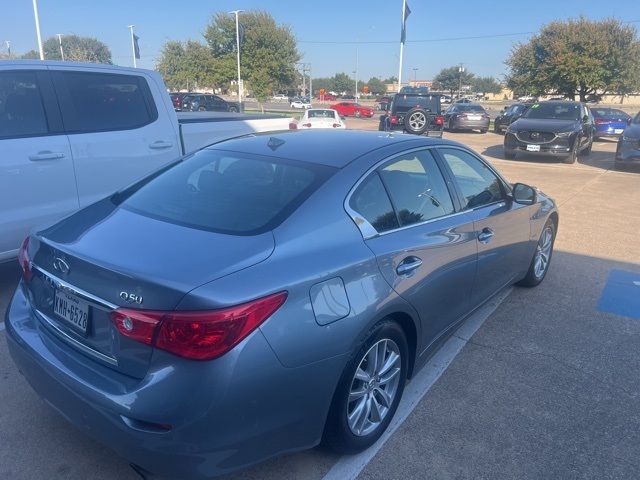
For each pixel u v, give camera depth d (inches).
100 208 123.6
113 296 92.0
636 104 3216.0
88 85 205.5
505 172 534.6
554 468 114.7
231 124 260.8
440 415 131.0
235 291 88.5
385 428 122.0
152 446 86.8
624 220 338.3
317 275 98.8
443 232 134.4
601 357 161.6
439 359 157.2
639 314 192.7
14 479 107.3
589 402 138.6
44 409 128.9
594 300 204.1
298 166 121.0
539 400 138.7
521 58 1403.8
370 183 120.7
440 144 149.7
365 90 4025.6
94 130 205.2
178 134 234.8
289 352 92.8
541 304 198.5
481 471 113.1
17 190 183.5
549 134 597.6
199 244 99.3
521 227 179.3
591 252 267.7
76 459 113.1
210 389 85.5
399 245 118.5
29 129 187.9
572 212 358.0
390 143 135.1
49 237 110.9
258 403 90.5
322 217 108.2
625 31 1274.6
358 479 109.7
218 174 125.0
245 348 87.7
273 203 110.2
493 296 174.4
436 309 133.1
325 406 101.3
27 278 115.3
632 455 119.5
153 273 90.1
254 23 1616.6
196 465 87.9
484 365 154.8
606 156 700.0
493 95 4446.4
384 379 118.8
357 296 104.8
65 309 102.7
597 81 1283.2
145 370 89.2
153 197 122.4
